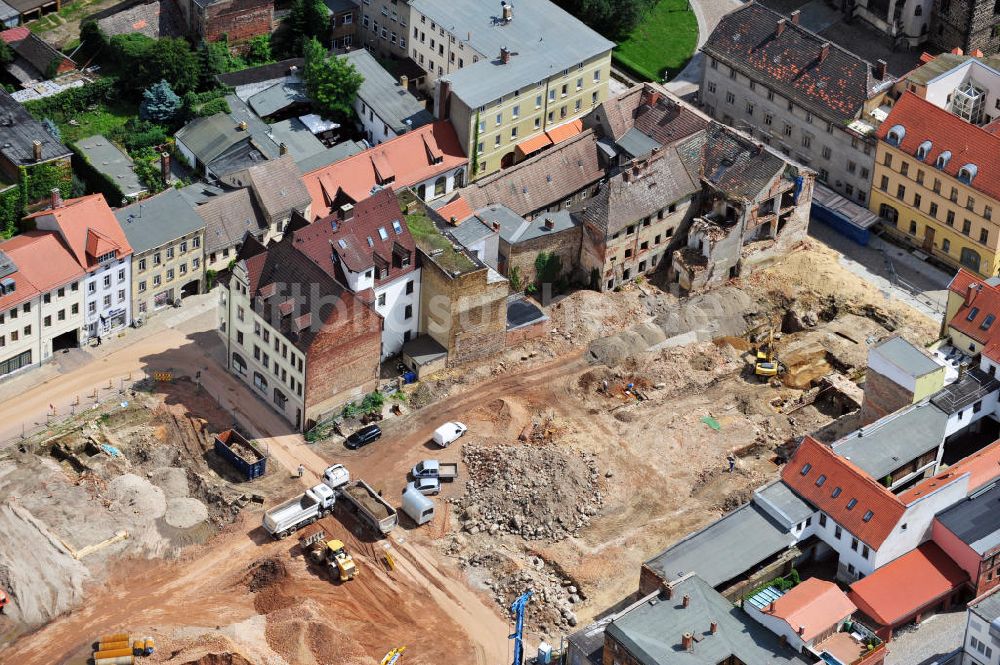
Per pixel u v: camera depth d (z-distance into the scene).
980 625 183.88
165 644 188.50
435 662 189.50
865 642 184.00
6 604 192.25
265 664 187.00
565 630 194.25
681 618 183.12
